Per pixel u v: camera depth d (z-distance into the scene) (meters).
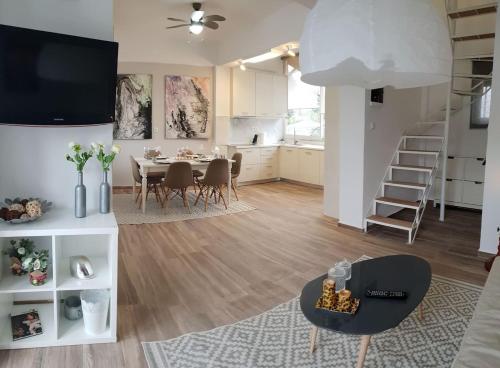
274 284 3.50
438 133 6.53
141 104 8.23
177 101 8.49
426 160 6.66
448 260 4.12
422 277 2.60
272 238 4.89
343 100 5.17
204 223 5.59
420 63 1.90
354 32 1.87
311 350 2.45
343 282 2.40
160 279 3.60
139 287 3.42
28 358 2.35
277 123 9.77
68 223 2.50
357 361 2.22
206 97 8.72
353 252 4.38
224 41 8.23
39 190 2.78
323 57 2.00
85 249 2.97
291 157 8.98
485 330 1.86
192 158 6.65
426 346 2.51
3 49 2.31
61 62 2.51
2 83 2.34
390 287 2.45
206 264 3.99
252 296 3.26
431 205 6.73
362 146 5.04
